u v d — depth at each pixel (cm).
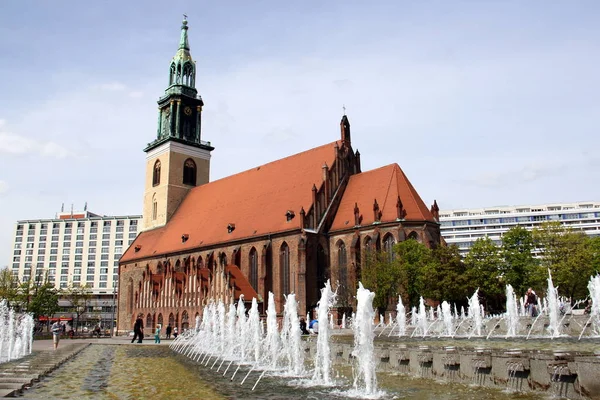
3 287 13438
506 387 2083
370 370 2270
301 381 2638
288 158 10656
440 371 2431
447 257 7306
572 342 3556
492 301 8281
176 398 2125
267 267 9038
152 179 13012
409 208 8269
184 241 11112
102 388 2462
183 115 12962
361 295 2362
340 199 9431
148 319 10500
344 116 10019
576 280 8619
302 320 7362
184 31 13425
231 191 11319
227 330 5897
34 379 2714
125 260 12662
